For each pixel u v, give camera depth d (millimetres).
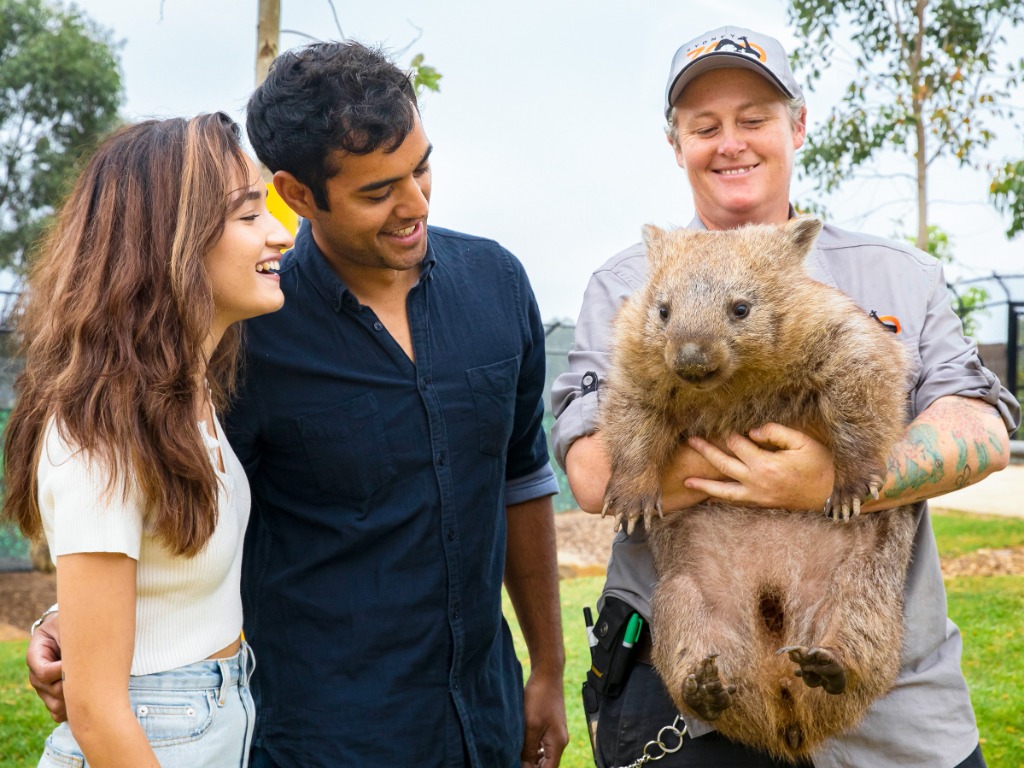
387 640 3168
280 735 3186
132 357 2561
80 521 2451
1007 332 16875
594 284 3980
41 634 2820
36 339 2652
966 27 13883
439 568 3217
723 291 3512
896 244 3635
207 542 2662
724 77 3617
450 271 3389
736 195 3750
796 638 3377
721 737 3279
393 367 3209
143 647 2629
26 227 24516
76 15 26859
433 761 3197
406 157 2900
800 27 14156
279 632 3229
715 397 3549
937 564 3424
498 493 3369
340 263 3197
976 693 6340
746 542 3453
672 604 3363
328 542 3205
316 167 2889
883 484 3154
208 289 2682
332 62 2873
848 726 3197
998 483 14289
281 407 3168
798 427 3561
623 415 3580
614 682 3418
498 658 3430
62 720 2738
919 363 3416
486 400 3293
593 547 12008
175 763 2619
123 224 2648
